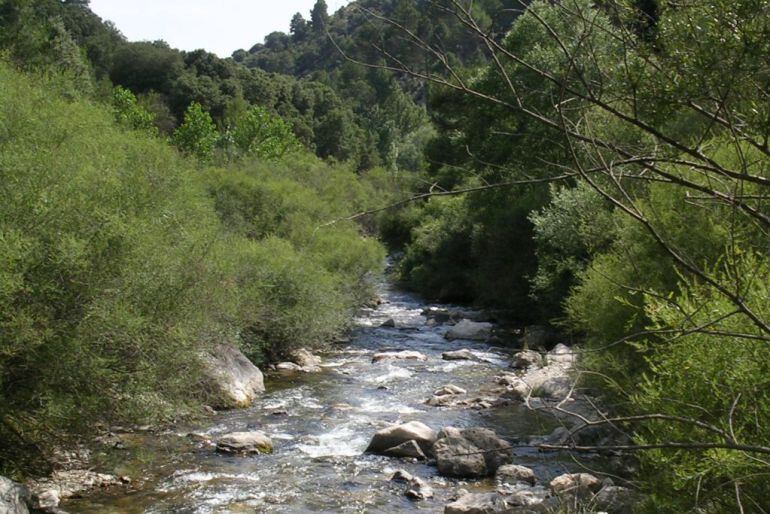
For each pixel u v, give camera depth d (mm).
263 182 26125
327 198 32312
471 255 28953
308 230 23453
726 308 4211
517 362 17344
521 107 2768
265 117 47531
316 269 18641
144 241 8367
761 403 4008
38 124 8531
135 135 11961
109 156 9203
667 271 7824
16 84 9195
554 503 7773
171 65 69250
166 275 8578
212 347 11312
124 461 9617
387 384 15430
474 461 9984
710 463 3740
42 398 7363
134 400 8047
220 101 67125
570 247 18031
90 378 7668
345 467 10125
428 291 32438
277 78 75938
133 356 8133
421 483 9367
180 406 9000
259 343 16562
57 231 7520
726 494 4098
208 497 8703
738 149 2727
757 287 4355
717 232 6609
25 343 7102
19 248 6941
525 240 22938
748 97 2775
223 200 23688
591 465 9633
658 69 2793
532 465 10133
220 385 12930
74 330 7508
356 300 23250
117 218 7734
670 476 4281
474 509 8211
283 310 16812
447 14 2900
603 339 9078
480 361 18141
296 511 8438
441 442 10484
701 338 4250
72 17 74188
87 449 9234
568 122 2947
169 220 9789
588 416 10844
